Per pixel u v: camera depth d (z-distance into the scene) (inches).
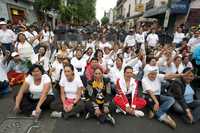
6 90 243.0
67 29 651.5
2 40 339.3
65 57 272.4
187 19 565.6
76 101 194.9
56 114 193.5
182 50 331.0
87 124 184.9
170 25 665.6
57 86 256.4
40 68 189.2
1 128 171.3
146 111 214.1
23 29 378.3
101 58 283.3
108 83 228.4
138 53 315.3
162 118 192.2
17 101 191.5
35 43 367.6
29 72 190.7
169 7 582.9
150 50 366.3
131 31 458.0
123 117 200.7
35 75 185.6
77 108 192.7
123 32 663.8
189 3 565.0
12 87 264.7
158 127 185.6
